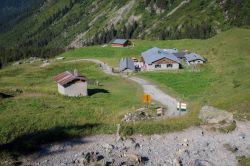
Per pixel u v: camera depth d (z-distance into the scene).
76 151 30.52
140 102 68.12
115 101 70.19
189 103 62.97
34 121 43.19
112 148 31.22
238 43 118.00
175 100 69.81
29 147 30.41
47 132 34.19
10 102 62.84
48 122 41.16
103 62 135.75
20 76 114.25
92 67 127.25
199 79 92.88
